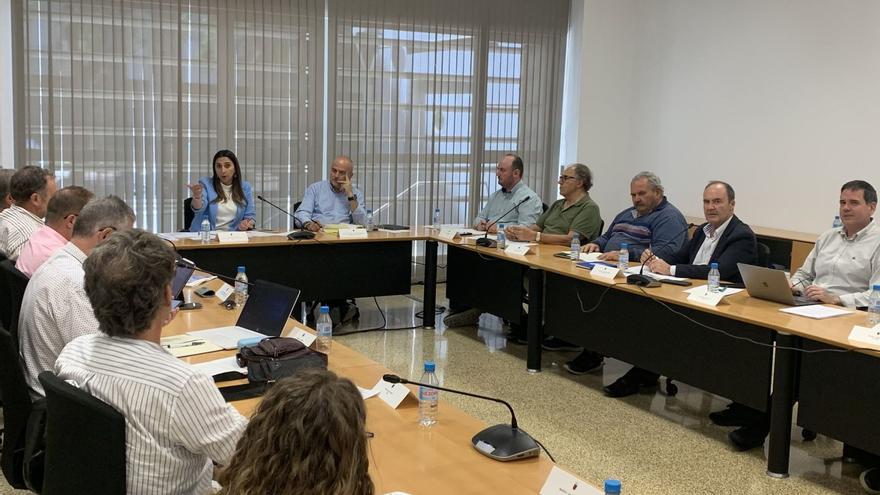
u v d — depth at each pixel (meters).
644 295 3.70
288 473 1.00
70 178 5.52
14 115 5.31
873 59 5.29
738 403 3.55
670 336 3.70
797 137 5.82
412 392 2.21
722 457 3.35
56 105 5.42
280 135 6.17
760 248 4.11
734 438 3.46
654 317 3.79
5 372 2.02
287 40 6.10
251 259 4.88
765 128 6.07
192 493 1.55
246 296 3.35
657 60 7.00
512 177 5.64
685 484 3.06
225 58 5.89
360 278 5.30
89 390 1.49
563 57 7.30
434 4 6.65
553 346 5.07
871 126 5.32
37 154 5.41
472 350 4.96
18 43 5.26
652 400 4.09
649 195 4.70
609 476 3.12
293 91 6.17
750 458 3.34
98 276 1.48
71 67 5.43
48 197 3.44
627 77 7.27
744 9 6.18
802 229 5.82
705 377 3.52
